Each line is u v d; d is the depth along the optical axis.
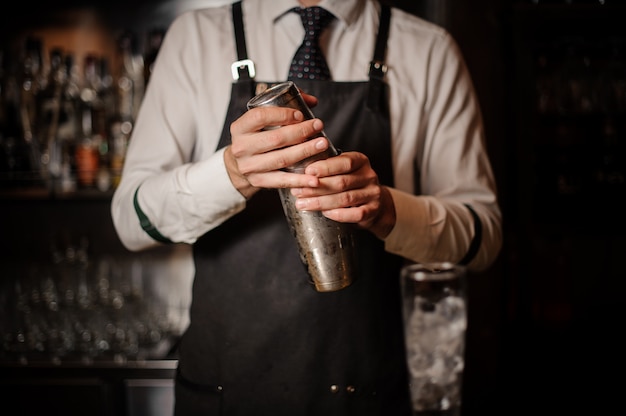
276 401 1.10
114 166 2.06
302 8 1.14
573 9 1.87
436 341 0.81
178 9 2.27
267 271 1.10
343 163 0.82
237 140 0.82
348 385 1.10
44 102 2.08
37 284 2.07
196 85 1.15
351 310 1.10
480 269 1.18
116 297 2.11
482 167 1.20
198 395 1.12
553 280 2.08
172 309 2.24
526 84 1.92
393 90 1.15
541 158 2.09
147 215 1.03
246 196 0.98
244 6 1.19
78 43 2.28
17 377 1.76
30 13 2.27
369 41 1.18
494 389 2.08
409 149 1.16
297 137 0.79
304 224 0.82
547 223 1.99
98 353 1.81
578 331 2.19
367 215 0.84
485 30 2.05
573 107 2.05
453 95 1.19
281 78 1.15
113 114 2.12
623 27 2.00
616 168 2.04
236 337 1.10
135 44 2.28
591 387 1.99
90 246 2.35
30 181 2.06
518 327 1.98
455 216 1.07
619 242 2.27
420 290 0.81
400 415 1.14
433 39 1.21
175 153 1.13
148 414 1.77
